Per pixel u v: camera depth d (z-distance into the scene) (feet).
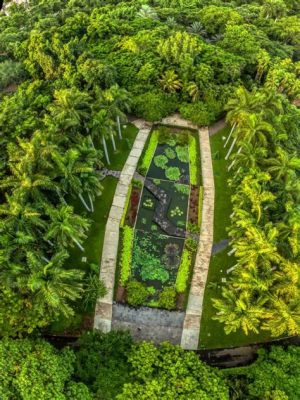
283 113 167.53
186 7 278.87
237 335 137.49
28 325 113.29
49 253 132.05
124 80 200.95
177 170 182.39
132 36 224.53
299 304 112.06
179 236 159.33
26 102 179.42
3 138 157.07
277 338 138.21
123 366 114.62
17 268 110.83
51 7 279.28
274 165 144.87
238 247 121.70
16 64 212.84
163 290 144.25
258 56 214.07
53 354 109.40
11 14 295.07
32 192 125.18
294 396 109.09
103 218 163.12
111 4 281.54
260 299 114.11
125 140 191.52
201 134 197.36
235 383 116.26
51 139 140.67
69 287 112.27
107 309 139.74
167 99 197.47
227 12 252.42
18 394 100.78
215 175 181.27
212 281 147.64
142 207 167.84
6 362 103.65
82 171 131.85
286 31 252.21
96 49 215.51
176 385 105.29
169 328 137.69
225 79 203.10
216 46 220.23
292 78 205.26
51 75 203.10
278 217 134.72
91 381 113.29
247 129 151.12
